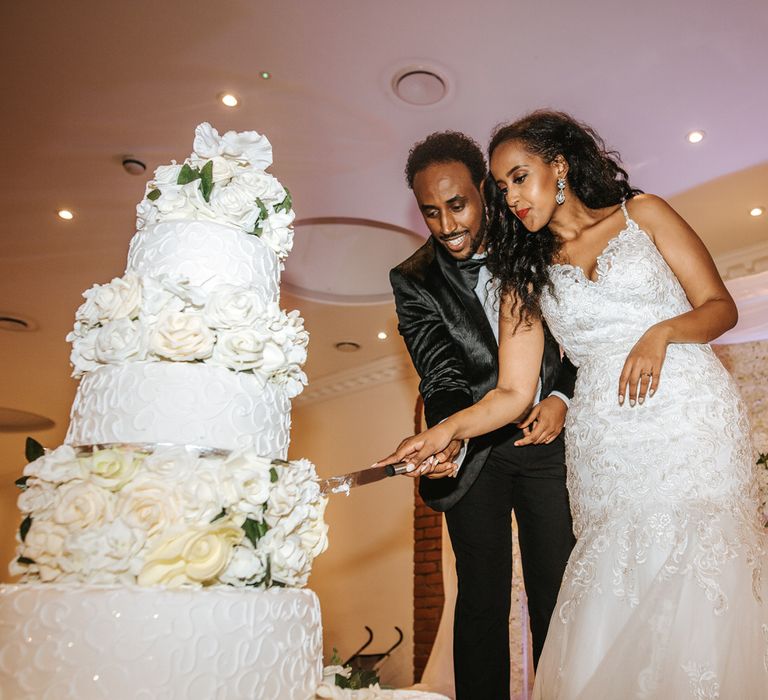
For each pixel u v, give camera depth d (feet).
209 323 4.72
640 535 5.59
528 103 12.07
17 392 26.30
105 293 4.83
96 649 3.82
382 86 11.82
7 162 13.97
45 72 11.82
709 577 5.24
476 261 8.26
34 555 4.13
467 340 8.04
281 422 5.09
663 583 5.28
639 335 6.30
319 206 14.96
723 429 5.91
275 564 4.53
